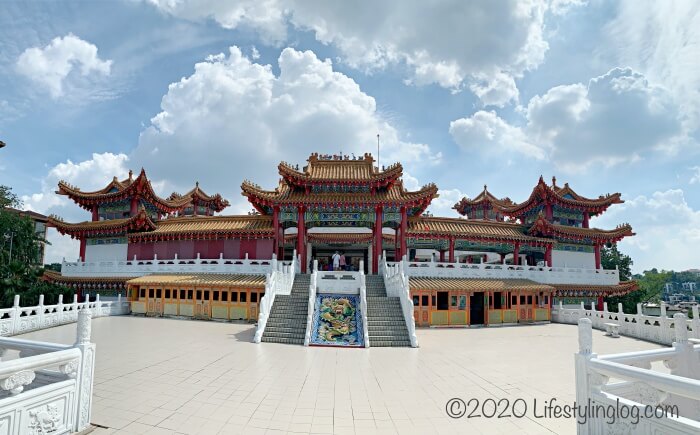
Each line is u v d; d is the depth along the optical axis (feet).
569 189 159.02
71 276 135.33
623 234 148.05
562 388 45.62
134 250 143.54
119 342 71.36
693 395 21.56
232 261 122.52
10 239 195.72
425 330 98.22
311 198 125.59
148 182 147.33
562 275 132.16
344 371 52.39
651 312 277.85
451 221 145.38
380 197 126.21
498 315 110.63
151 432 31.07
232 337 78.64
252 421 34.01
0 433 24.23
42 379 32.30
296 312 84.69
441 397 41.63
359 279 99.14
